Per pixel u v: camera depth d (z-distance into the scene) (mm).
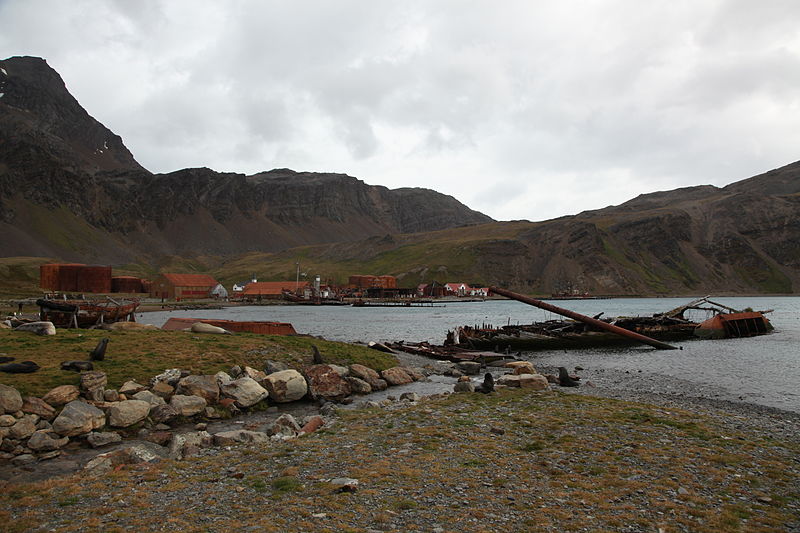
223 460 15664
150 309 146250
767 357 54875
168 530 10164
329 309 187125
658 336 80062
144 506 11633
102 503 11898
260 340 35250
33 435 17156
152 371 25016
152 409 21312
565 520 10922
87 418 18500
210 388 24031
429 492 12523
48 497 12336
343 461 15203
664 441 17625
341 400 28172
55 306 35656
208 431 20859
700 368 46344
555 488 13008
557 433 18641
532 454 16000
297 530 10109
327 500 11906
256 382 26203
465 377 32844
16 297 143500
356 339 73500
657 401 28781
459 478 13633
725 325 78688
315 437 18469
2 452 16266
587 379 39500
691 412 23547
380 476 13742
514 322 121062
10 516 11070
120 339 29609
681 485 13359
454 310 188125
